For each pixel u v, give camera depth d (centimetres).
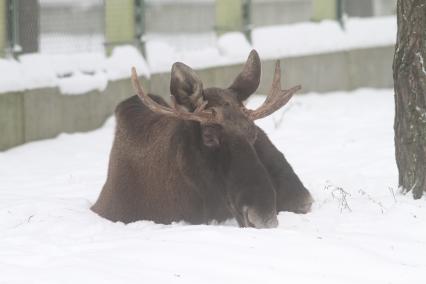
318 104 5669
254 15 5862
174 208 2664
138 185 2772
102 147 4588
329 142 4353
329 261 2088
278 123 4922
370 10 6756
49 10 4850
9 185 3700
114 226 2733
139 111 2866
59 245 2422
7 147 4588
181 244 2212
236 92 2580
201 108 2412
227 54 5600
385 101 5794
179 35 5428
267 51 5803
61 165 4166
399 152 2791
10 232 2680
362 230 2462
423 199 2706
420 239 2381
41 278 2031
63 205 3094
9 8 4666
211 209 2542
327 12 6362
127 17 5191
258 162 2389
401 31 2702
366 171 3503
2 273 2088
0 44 4703
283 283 1967
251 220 2327
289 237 2228
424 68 2664
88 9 5012
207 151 2459
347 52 6316
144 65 5191
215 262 2083
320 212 2666
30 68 4750
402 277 2011
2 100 4550
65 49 4944
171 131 2659
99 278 2008
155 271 2042
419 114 2695
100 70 5072
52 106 4806
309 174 3444
